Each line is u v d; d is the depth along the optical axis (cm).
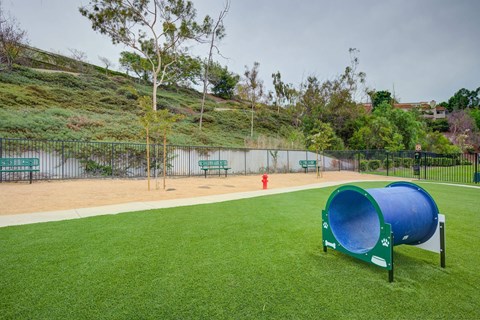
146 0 2523
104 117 2327
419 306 240
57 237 423
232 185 1302
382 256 292
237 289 266
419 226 321
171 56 3020
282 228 496
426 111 7306
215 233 459
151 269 309
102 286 267
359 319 219
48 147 1484
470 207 735
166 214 606
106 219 551
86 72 4062
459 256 367
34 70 3189
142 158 1738
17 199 798
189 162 1864
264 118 3947
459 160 2677
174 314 223
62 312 222
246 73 3606
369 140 3066
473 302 247
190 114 3569
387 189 343
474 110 6750
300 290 266
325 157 2662
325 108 3547
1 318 212
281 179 1703
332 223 366
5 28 2877
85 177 1488
